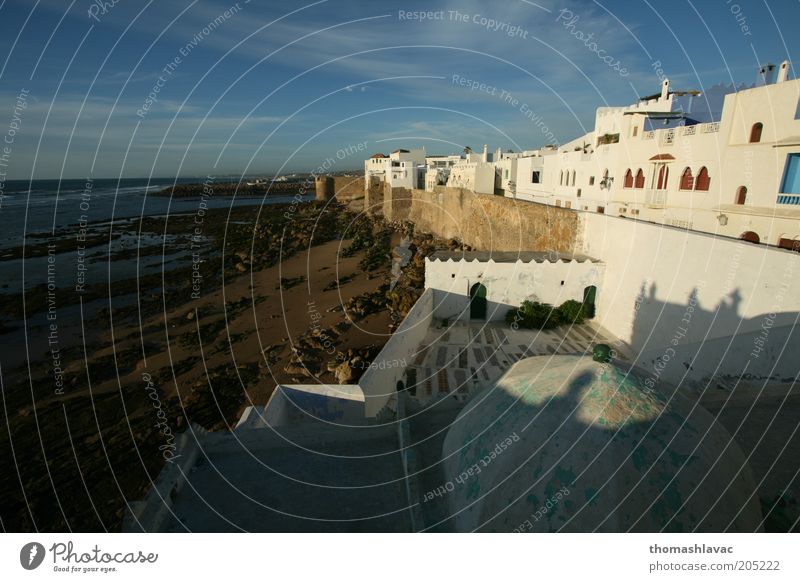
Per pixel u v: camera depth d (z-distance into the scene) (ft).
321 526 21.58
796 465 25.58
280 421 41.65
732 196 61.11
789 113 52.70
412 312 62.08
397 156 237.04
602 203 91.81
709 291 47.85
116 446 55.21
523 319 70.69
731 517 17.65
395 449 26.99
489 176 144.25
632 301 62.54
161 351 83.35
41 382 72.79
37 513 45.01
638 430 18.06
